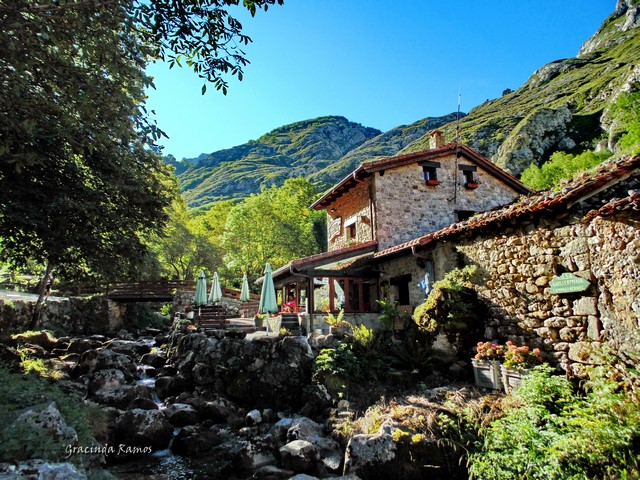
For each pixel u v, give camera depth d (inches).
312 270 501.4
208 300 721.0
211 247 1407.5
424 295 446.9
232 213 1402.6
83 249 429.7
